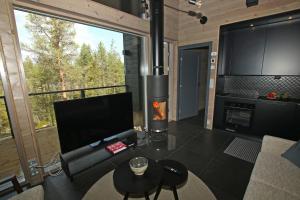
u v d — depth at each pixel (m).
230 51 3.24
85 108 2.03
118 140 2.42
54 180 1.97
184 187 1.43
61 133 1.87
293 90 2.86
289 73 2.70
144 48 3.11
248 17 2.85
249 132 3.12
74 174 1.92
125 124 2.53
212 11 3.24
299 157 1.50
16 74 1.63
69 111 1.89
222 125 3.45
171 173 1.49
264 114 2.88
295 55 2.61
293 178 1.35
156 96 2.82
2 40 1.52
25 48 4.21
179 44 3.88
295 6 2.43
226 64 3.33
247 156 2.47
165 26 3.44
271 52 2.81
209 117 3.61
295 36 2.56
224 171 2.10
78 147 2.04
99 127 2.21
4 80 1.57
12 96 1.63
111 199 1.32
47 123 3.65
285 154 1.62
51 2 1.78
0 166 2.17
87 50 5.13
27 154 1.80
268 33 2.79
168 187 1.38
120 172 1.42
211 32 3.33
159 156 2.48
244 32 3.02
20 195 1.19
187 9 3.60
